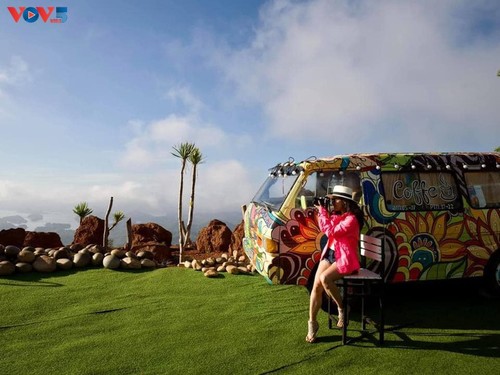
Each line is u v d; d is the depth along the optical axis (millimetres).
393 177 5453
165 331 4691
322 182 5297
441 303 5684
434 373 3639
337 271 4176
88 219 12133
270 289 6375
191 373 3686
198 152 10844
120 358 3998
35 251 7594
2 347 4254
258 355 4051
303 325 4871
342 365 3812
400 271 5277
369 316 5203
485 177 5852
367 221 5211
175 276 7066
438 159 5703
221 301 5805
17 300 5656
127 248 11055
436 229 5414
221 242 11969
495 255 5703
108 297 5957
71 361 3934
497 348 4156
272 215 5184
